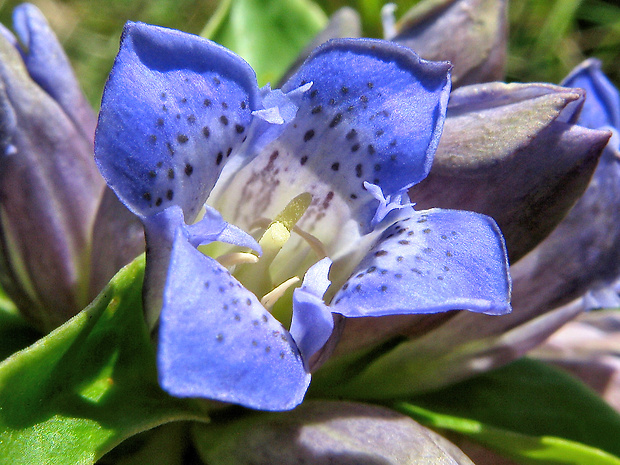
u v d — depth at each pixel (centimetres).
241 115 7
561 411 9
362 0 16
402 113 7
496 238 6
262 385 6
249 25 12
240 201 7
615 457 9
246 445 7
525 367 9
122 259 8
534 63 17
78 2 17
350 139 7
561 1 17
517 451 9
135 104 6
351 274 7
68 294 8
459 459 8
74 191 8
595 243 8
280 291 7
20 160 8
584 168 7
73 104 8
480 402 9
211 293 6
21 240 8
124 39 6
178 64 6
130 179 6
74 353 7
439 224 7
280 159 7
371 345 8
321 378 8
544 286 8
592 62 9
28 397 7
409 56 7
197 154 6
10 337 9
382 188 7
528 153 7
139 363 7
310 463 7
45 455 7
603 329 11
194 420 8
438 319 8
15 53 8
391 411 8
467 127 7
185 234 6
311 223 7
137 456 8
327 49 7
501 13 8
